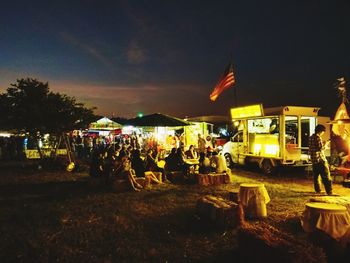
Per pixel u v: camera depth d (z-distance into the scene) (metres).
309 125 16.69
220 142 26.52
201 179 13.52
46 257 6.18
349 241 5.69
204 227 7.67
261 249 5.20
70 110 20.03
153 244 6.72
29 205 10.16
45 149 26.72
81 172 17.84
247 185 8.48
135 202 10.41
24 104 19.09
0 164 22.00
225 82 20.30
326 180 10.77
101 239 7.07
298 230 7.45
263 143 17.08
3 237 7.27
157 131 25.44
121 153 13.98
